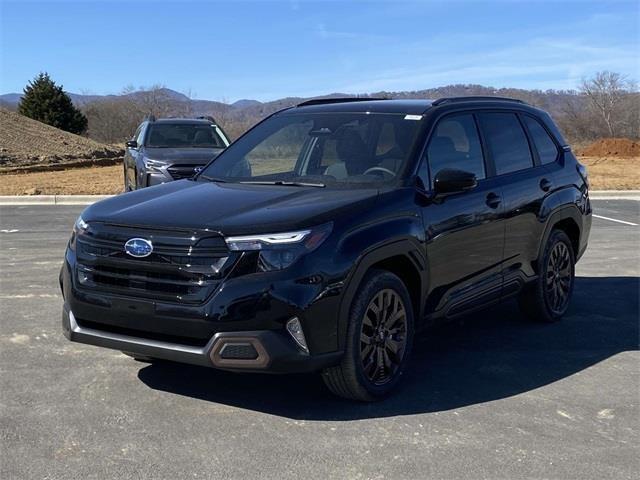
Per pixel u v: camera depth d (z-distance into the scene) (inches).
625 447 158.1
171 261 160.7
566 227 271.3
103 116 3090.6
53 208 594.2
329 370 172.2
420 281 190.4
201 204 176.6
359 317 170.4
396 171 195.3
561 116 2586.1
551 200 248.4
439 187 190.9
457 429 166.2
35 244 407.8
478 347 231.5
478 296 215.3
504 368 210.7
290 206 172.1
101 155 1578.5
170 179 466.0
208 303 156.9
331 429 165.0
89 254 171.9
